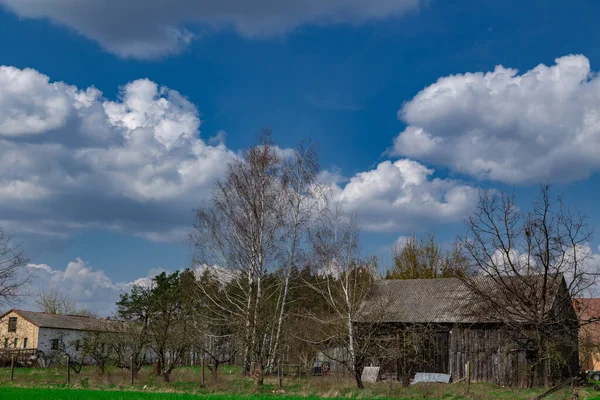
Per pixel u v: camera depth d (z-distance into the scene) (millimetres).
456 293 43844
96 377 36906
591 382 39969
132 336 36969
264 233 37469
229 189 38406
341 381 35156
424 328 40781
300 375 40375
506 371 38938
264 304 35188
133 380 35344
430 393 29609
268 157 38344
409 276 68812
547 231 36125
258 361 34469
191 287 41438
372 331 35156
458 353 41031
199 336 37188
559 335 37312
